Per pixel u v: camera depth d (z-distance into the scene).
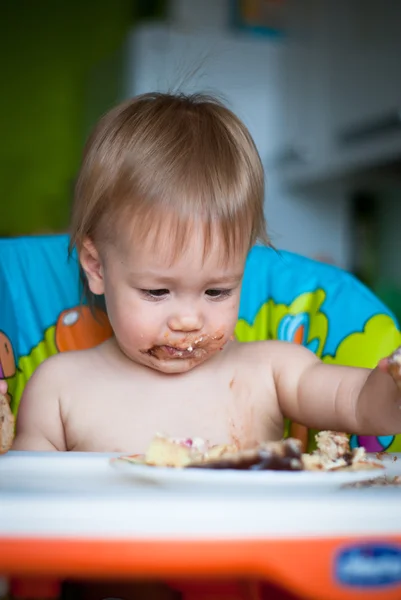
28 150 3.51
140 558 0.49
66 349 1.21
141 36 2.81
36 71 3.51
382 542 0.51
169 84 1.73
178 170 0.96
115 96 3.03
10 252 1.23
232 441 1.06
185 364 1.01
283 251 1.32
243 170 1.00
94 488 0.61
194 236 0.94
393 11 2.17
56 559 0.49
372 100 2.29
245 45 2.89
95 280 1.06
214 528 0.50
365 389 0.93
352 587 0.51
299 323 1.22
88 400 1.06
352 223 2.76
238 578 0.57
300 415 1.06
